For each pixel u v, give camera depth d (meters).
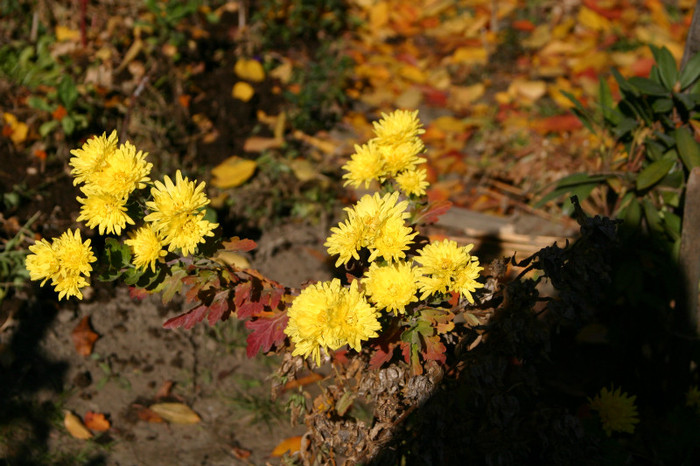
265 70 1.93
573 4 2.54
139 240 1.16
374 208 1.18
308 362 1.23
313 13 2.21
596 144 1.80
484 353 1.21
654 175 1.39
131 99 1.71
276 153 1.76
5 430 1.40
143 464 1.40
